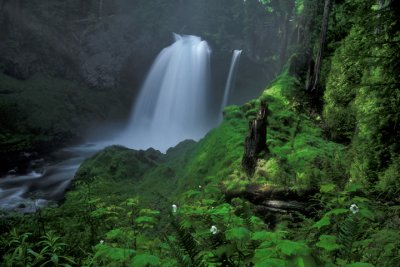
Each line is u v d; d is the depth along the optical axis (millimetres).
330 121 10352
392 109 5996
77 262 4246
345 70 9633
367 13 5648
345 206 4613
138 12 34594
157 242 3662
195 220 3857
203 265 2248
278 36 33938
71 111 27844
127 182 13625
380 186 6125
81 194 8883
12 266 3973
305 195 6777
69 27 31141
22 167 19703
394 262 2832
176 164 14586
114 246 3754
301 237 4051
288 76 14328
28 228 6043
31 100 25969
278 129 10242
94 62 31719
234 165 8664
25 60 28141
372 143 6754
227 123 11812
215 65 35281
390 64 5328
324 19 11969
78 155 23406
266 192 7098
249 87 34781
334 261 2541
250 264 2434
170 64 33125
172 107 32750
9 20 27516
